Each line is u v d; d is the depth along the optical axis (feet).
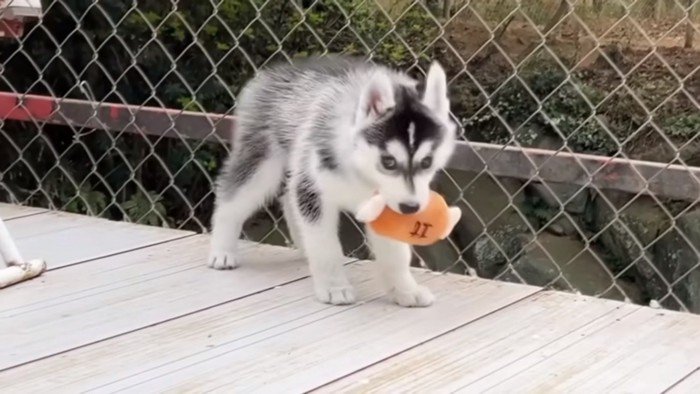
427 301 4.14
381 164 3.86
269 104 4.61
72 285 4.38
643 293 7.17
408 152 3.83
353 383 3.25
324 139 4.07
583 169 4.50
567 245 7.29
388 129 3.86
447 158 4.14
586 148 7.91
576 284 7.08
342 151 4.00
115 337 3.70
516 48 8.06
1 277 4.29
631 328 3.85
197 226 7.32
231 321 3.91
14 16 6.03
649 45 7.37
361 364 3.43
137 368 3.38
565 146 5.58
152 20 7.61
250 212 4.74
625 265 7.07
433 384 3.25
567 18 7.61
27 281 4.42
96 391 3.18
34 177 7.09
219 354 3.52
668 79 7.97
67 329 3.79
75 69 7.77
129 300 4.17
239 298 4.22
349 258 4.95
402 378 3.30
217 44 7.54
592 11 8.11
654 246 7.13
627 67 8.03
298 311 4.04
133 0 7.06
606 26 8.00
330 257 4.20
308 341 3.67
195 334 3.74
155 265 4.72
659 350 3.59
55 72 7.80
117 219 7.69
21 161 7.09
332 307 4.11
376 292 4.34
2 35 6.28
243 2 7.56
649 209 7.21
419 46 6.93
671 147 6.53
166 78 7.29
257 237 6.28
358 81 4.32
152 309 4.04
